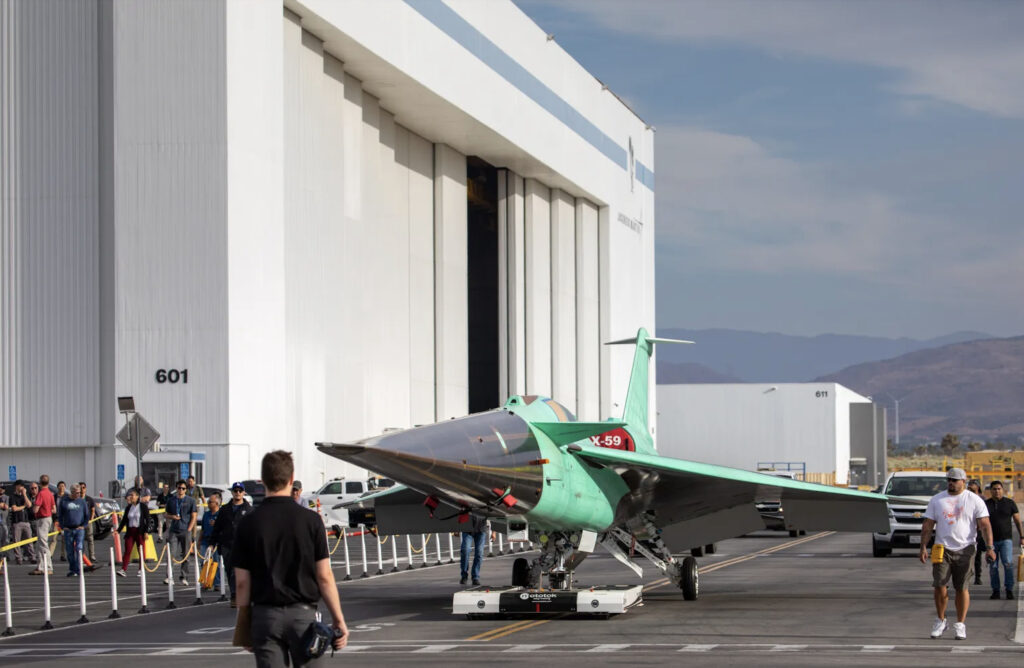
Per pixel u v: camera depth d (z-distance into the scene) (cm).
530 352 16738
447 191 15038
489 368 17462
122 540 8250
